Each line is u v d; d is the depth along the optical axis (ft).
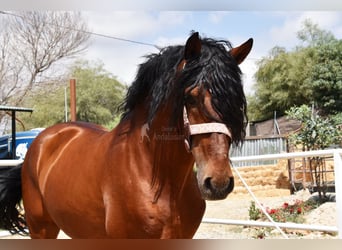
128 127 8.10
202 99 6.59
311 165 30.55
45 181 10.00
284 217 22.04
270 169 37.88
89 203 8.36
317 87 63.62
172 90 7.18
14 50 56.03
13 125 28.43
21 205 13.16
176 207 7.47
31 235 11.04
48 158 10.50
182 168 7.42
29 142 30.71
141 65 8.20
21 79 57.26
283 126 67.92
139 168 7.51
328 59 64.18
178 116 6.91
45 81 59.31
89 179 8.39
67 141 10.39
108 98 75.82
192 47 6.91
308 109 30.63
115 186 7.65
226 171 6.40
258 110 83.51
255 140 45.29
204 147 6.54
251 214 23.08
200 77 6.65
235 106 6.59
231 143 6.76
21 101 58.39
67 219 9.12
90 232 8.63
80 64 75.25
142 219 7.28
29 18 55.42
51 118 70.33
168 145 7.28
